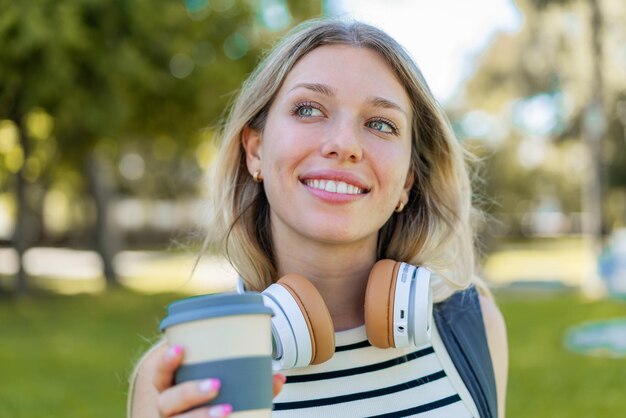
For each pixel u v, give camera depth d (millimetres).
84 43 10867
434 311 1935
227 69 12531
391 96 1754
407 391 1793
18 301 14133
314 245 1810
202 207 2506
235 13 12805
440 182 2043
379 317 1700
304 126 1714
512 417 5934
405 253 2043
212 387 1174
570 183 34562
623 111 20766
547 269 22344
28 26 10422
